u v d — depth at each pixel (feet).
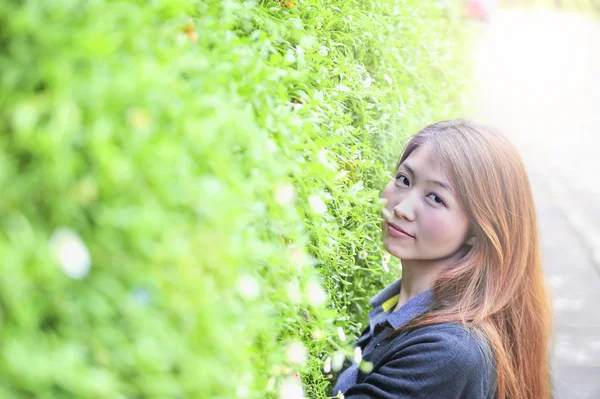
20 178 2.00
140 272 2.16
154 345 2.19
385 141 7.06
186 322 2.33
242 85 3.36
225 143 2.73
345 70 5.94
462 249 5.37
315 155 3.76
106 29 2.24
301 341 4.33
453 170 5.12
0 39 2.12
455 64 14.14
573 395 11.21
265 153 3.16
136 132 2.16
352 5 6.97
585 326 13.69
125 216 2.10
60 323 2.08
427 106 9.62
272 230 3.39
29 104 2.01
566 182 23.90
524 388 5.28
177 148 2.34
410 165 5.30
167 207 2.28
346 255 5.35
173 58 2.60
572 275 16.34
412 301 5.36
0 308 1.94
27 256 1.95
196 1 3.43
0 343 1.91
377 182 6.94
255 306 3.01
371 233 6.20
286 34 4.96
